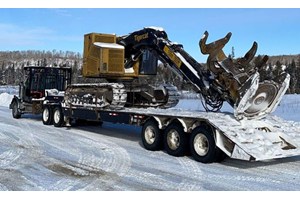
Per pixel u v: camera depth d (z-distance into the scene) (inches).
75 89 504.1
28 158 333.4
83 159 332.5
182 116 339.6
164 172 290.7
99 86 449.7
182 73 389.7
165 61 419.2
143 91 497.4
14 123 591.5
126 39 477.4
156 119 369.1
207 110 376.8
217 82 355.3
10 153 353.7
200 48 350.6
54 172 286.4
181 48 405.1
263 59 345.4
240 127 320.5
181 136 342.6
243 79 333.4
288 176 284.0
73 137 458.0
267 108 358.3
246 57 340.2
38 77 654.5
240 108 322.7
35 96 644.1
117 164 315.0
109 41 489.7
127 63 487.8
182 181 266.1
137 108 449.1
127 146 400.8
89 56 483.5
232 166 313.9
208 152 318.0
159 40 420.8
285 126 356.5
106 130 526.0
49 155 347.6
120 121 420.8
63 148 383.9
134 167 305.6
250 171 298.5
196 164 318.7
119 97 423.8
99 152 365.4
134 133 499.2
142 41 446.0
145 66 498.9
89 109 470.3
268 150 302.5
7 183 255.8
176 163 321.7
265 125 342.3
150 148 375.6
